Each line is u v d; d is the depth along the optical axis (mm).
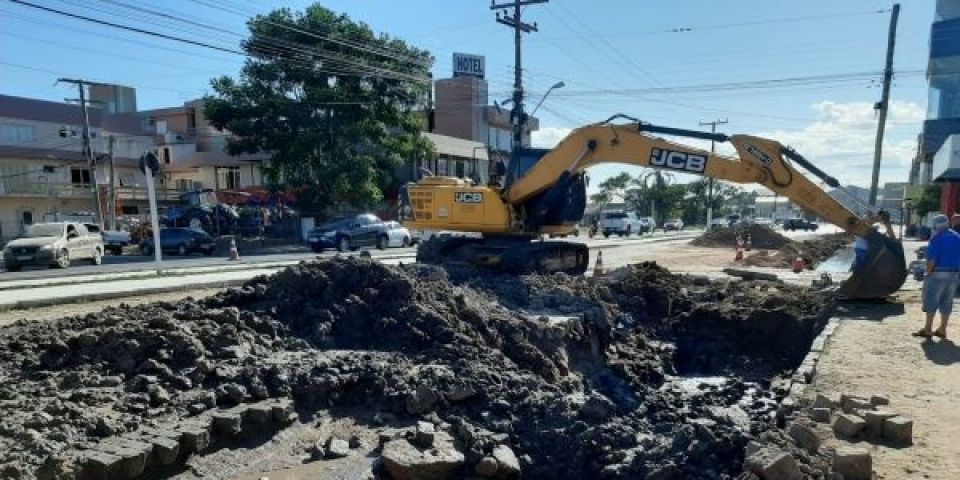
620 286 15094
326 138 37625
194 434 6035
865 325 10773
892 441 5738
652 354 12883
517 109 31719
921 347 9164
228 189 49781
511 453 6879
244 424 6586
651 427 8219
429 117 57562
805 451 5457
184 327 8203
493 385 8156
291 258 26062
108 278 16656
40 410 6301
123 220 43000
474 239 16219
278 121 37625
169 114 60031
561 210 15008
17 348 7902
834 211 12953
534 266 14945
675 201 85500
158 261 18016
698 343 13742
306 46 35594
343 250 29938
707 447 6199
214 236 37406
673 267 22422
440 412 7488
